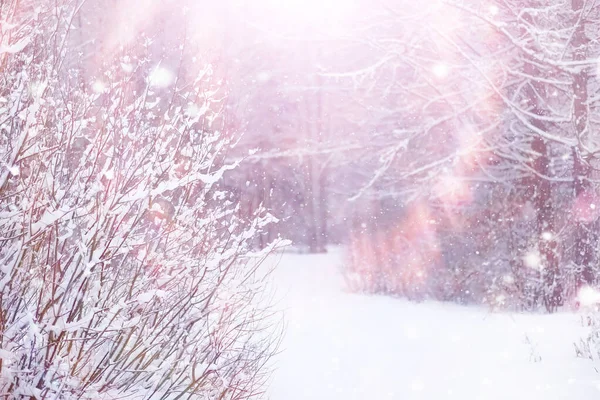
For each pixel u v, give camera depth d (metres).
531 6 12.65
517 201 13.06
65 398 3.31
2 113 3.46
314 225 27.44
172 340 4.13
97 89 4.10
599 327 6.84
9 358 3.10
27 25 3.81
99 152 3.64
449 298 13.02
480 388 5.79
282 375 6.37
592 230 11.68
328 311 11.28
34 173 3.54
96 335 3.46
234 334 4.95
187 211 4.16
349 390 5.86
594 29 12.35
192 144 4.40
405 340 8.42
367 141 16.97
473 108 13.26
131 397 3.85
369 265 14.70
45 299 3.49
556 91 12.61
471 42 13.74
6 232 3.45
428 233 13.97
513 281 12.17
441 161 13.33
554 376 5.95
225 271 4.23
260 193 21.31
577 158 11.83
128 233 3.59
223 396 4.36
